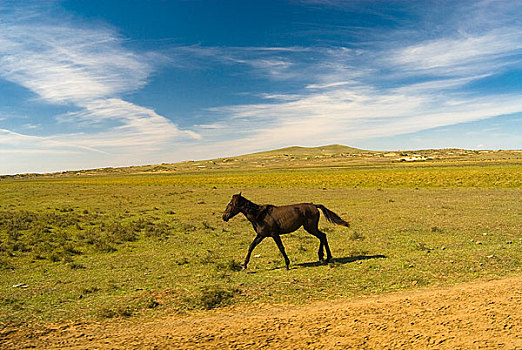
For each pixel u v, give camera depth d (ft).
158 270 36.70
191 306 25.36
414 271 30.83
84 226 67.92
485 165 276.00
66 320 23.73
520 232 47.60
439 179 159.33
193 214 83.30
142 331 20.97
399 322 18.99
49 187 200.13
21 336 21.09
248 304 25.34
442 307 20.54
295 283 29.25
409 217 65.21
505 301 20.59
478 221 57.41
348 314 20.85
